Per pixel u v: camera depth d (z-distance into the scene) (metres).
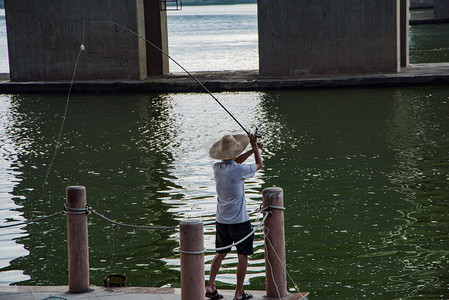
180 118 37.41
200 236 10.06
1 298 11.65
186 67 66.00
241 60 72.06
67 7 51.34
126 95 48.62
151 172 25.02
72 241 11.84
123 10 50.88
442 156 25.92
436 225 17.94
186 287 10.12
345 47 49.53
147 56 54.59
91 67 52.00
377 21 48.75
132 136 32.47
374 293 13.62
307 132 31.88
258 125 34.12
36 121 37.84
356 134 30.94
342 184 22.38
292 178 23.33
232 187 10.73
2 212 20.33
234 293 11.62
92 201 21.30
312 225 18.28
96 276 14.97
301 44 49.94
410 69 51.75
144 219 19.33
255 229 10.95
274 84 48.12
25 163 27.12
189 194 21.81
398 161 25.39
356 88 47.12
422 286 13.90
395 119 34.34
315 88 47.78
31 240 17.67
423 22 129.88
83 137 32.59
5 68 74.38
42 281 14.76
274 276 11.23
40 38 52.16
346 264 15.34
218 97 45.75
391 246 16.45
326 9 49.22
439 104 38.50
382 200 20.42
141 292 11.88
